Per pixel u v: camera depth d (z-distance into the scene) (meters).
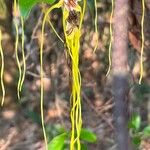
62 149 1.87
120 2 1.29
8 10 4.08
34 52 4.20
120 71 1.32
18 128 4.54
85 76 4.17
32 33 3.87
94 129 4.16
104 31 3.70
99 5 3.58
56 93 4.26
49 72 4.17
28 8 1.40
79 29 1.41
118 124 1.36
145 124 4.23
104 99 4.32
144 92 4.43
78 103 1.48
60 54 4.04
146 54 3.82
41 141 4.41
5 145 4.44
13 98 4.61
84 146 1.96
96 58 3.99
